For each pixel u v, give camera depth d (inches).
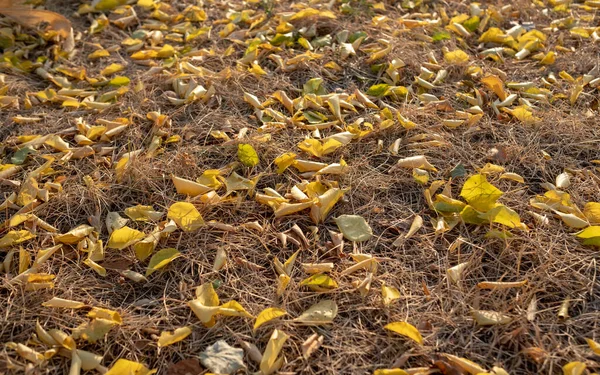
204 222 36.2
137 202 38.8
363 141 42.2
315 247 35.6
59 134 43.6
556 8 56.1
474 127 42.7
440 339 31.0
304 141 40.0
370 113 44.2
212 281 33.9
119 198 38.9
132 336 31.7
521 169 40.0
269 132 42.8
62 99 46.8
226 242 35.9
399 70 48.6
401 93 45.7
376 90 45.6
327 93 46.8
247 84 47.9
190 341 31.4
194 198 37.5
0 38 52.6
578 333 31.0
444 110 44.5
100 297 33.7
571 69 48.5
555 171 39.9
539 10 56.4
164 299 33.1
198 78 48.0
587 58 49.1
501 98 44.9
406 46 50.8
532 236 35.5
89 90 48.3
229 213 37.4
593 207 36.1
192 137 43.2
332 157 40.9
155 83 48.3
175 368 30.2
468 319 31.7
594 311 31.9
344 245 35.7
